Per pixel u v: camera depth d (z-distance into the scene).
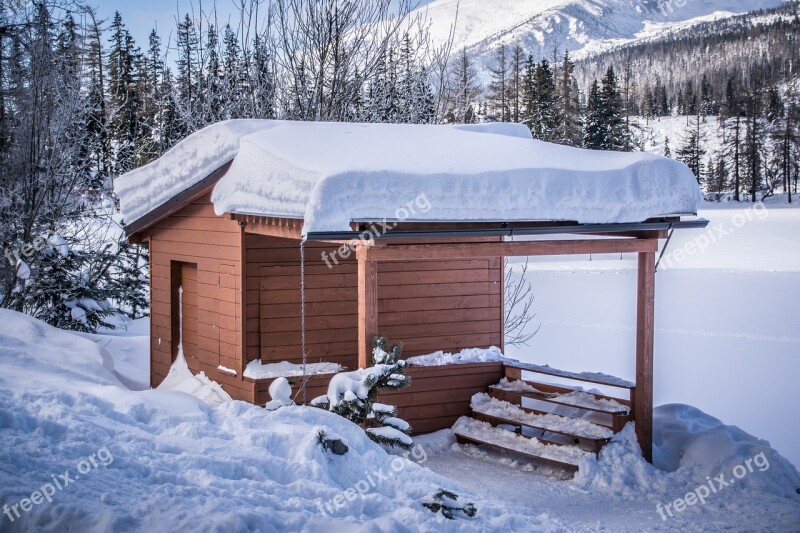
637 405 9.22
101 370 10.20
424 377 10.50
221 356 10.43
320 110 17.36
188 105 17.55
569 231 8.71
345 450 6.60
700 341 21.02
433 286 10.90
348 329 10.52
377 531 4.96
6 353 9.43
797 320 24.36
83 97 18.12
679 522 7.45
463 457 9.90
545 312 26.08
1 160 16.39
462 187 7.97
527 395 10.30
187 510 4.78
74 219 17.98
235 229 10.02
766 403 14.10
